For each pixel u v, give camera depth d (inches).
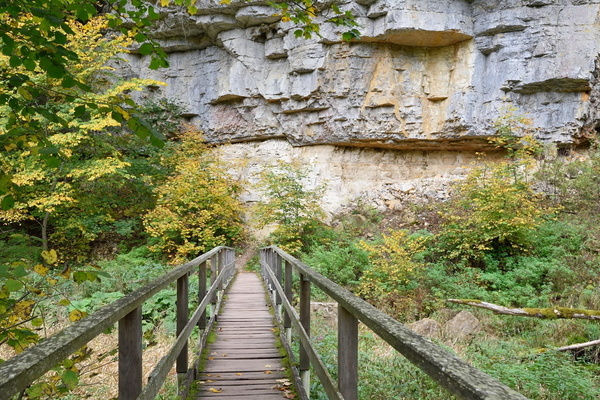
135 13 120.2
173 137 756.0
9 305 85.4
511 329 329.1
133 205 668.1
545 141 638.5
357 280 470.6
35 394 73.8
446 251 502.6
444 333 313.1
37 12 85.9
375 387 181.2
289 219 600.1
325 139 727.1
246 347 205.8
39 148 92.2
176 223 568.4
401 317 381.1
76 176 466.0
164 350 241.9
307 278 128.8
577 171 591.5
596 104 649.0
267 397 142.0
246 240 709.3
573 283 395.2
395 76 689.6
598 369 250.2
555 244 468.4
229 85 767.7
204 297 209.0
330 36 666.2
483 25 643.5
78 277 86.0
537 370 220.7
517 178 522.0
